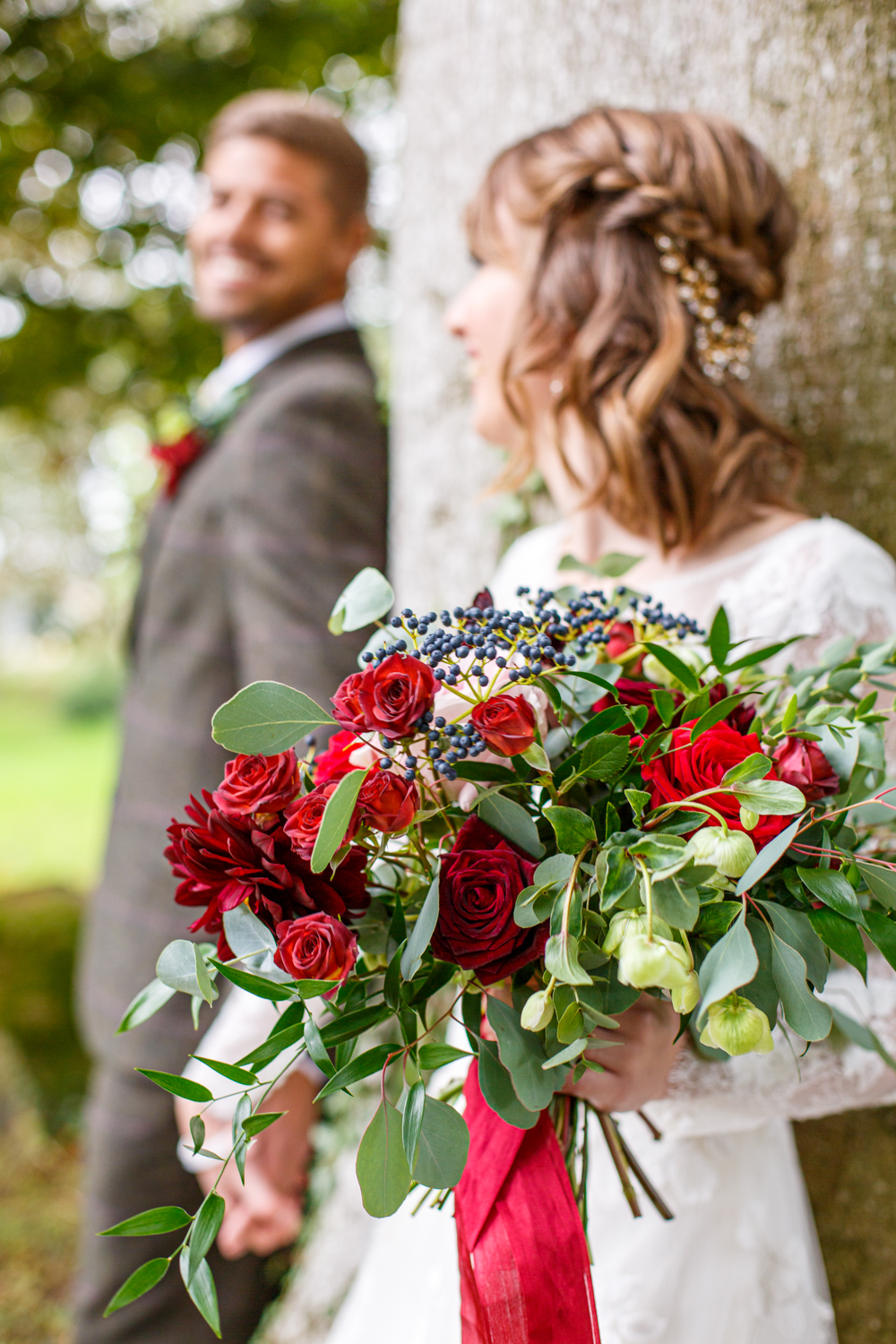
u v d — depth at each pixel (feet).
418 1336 3.66
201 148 13.61
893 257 4.50
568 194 3.92
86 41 13.04
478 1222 2.66
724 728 2.56
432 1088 4.17
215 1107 4.52
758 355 4.76
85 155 13.70
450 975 2.60
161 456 6.12
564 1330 2.55
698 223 3.81
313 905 2.46
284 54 13.28
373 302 15.26
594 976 2.49
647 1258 3.44
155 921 5.69
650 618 3.03
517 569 4.93
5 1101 12.14
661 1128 3.52
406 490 6.14
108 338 15.07
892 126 4.41
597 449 3.89
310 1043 2.32
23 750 50.78
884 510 4.60
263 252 6.50
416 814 2.48
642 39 4.92
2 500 60.70
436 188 5.90
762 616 3.63
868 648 3.18
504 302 4.28
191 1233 2.34
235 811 2.45
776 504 4.02
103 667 65.10
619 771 2.51
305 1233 6.50
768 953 2.43
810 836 2.61
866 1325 4.54
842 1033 3.27
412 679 2.33
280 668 5.30
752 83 4.62
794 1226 3.72
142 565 6.49
